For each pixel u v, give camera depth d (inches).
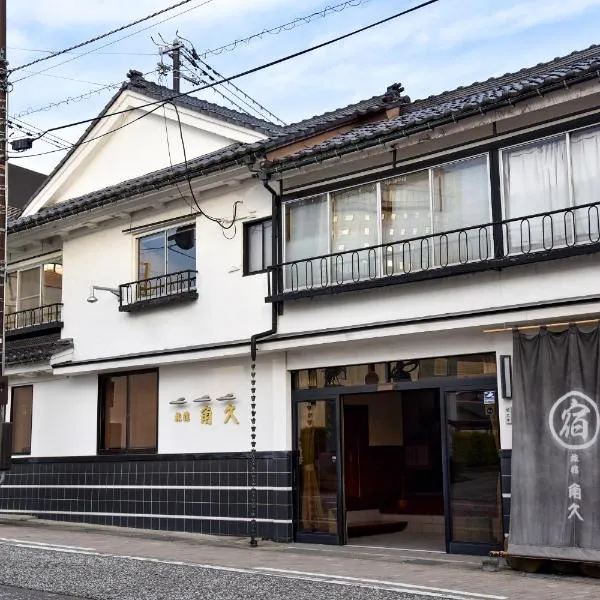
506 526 433.7
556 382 409.4
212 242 587.2
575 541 388.8
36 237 710.5
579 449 396.5
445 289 457.7
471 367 467.2
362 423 602.5
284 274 532.4
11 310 759.1
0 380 469.4
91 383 670.5
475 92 559.8
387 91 596.1
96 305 661.9
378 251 489.1
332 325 504.4
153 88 685.9
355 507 581.9
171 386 613.9
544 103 413.7
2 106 519.2
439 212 466.3
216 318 575.2
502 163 442.6
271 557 464.8
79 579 385.1
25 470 701.9
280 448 539.5
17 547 502.9
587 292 405.4
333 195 516.7
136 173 674.2
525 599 331.0
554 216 420.2
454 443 470.0
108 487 636.7
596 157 409.4
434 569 415.5
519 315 420.5
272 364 551.8
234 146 573.0
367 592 349.4
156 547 508.1
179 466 594.6
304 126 586.6
